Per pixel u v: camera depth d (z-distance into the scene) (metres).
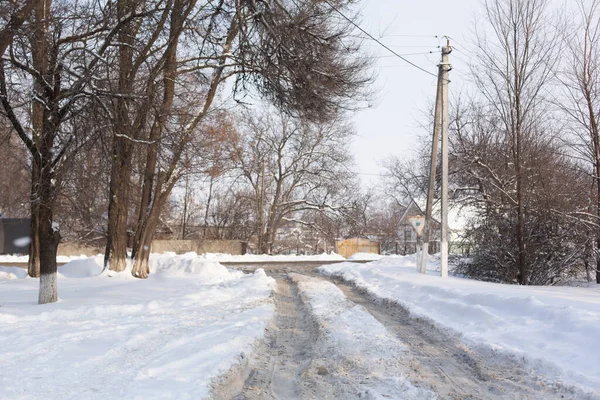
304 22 13.41
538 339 7.72
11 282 18.02
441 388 6.09
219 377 6.08
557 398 5.60
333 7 14.22
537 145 19.12
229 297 14.04
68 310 10.62
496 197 22.77
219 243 42.22
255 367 7.15
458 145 25.61
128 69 12.37
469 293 11.61
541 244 18.03
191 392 5.35
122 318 10.12
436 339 8.99
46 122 11.31
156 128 14.98
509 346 7.61
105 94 11.00
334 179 46.00
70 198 15.34
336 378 6.53
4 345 7.36
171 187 19.48
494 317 9.32
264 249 46.50
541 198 18.06
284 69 13.41
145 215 19.97
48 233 12.15
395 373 6.70
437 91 18.89
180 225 50.06
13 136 13.70
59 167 11.74
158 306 11.98
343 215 47.03
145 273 19.89
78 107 11.14
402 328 10.14
